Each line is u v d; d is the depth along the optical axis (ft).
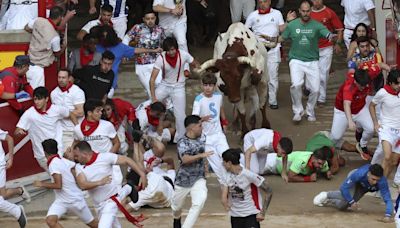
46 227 89.97
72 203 80.33
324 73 127.54
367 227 89.20
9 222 92.58
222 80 108.37
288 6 170.19
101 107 91.04
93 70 103.50
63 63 110.63
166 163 98.63
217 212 93.91
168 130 113.29
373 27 124.88
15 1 108.68
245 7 140.15
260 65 111.65
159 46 116.78
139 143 94.27
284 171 94.73
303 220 91.30
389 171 99.14
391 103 98.07
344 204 93.91
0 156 87.56
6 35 102.47
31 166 101.35
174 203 84.48
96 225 82.94
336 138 107.55
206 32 155.22
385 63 115.34
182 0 124.16
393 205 95.30
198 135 83.25
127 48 110.93
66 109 97.66
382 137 98.32
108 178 79.15
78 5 167.63
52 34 102.47
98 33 108.27
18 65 98.17
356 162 111.24
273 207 95.50
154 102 105.29
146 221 91.35
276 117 124.57
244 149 97.35
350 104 103.76
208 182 103.96
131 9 154.61
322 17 125.80
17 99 98.27
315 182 104.12
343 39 132.77
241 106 112.68
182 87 110.42
